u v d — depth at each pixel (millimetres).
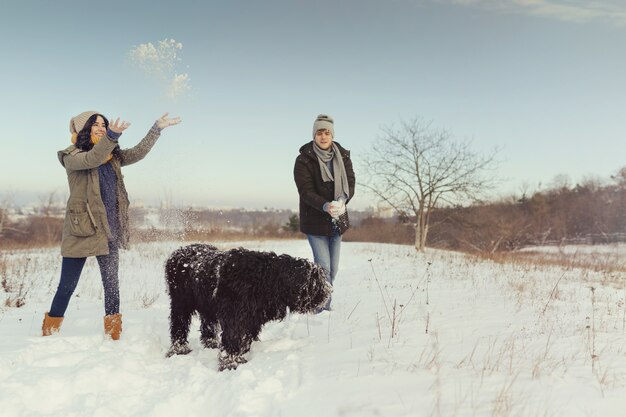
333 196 5656
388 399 2811
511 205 49500
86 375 3447
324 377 3299
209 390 3312
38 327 4996
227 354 3812
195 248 4410
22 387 3213
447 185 24156
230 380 3352
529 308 5633
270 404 2965
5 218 25125
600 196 51562
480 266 12203
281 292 3979
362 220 42281
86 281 8750
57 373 3473
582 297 6680
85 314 5758
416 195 24656
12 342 4164
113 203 4559
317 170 5598
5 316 5703
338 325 4930
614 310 5508
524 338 4105
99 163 4250
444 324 4746
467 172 24312
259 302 3920
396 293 7156
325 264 5590
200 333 4910
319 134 5535
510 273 10258
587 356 3510
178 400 3189
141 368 3838
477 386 2941
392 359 3588
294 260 4105
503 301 6191
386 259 14992
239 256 3951
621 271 11641
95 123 4492
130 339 4441
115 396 3248
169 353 4266
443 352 3729
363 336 4355
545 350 3678
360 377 3223
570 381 2959
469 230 27344
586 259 15375
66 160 4309
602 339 4012
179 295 4336
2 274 8367
